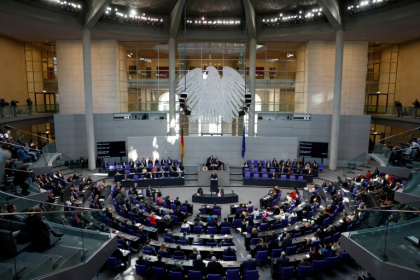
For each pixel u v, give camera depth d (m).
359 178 19.81
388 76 30.41
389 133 31.58
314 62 28.33
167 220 14.57
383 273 7.56
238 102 24.20
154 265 10.22
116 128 28.05
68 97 28.45
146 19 25.97
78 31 24.61
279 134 28.59
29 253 6.41
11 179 11.05
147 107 29.88
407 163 15.96
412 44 27.36
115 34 25.91
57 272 6.86
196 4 24.64
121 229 13.76
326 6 22.05
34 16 20.83
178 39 28.00
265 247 11.66
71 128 26.92
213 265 9.64
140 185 21.97
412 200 12.57
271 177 23.02
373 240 8.06
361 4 22.03
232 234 14.86
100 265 8.42
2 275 5.80
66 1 22.09
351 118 27.17
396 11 20.73
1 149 12.68
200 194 19.50
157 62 30.09
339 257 11.21
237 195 19.41
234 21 27.08
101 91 28.30
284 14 25.88
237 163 25.81
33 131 31.48
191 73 23.98
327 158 28.30
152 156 25.11
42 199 12.26
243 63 29.03
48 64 31.92
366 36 26.08
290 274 10.32
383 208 10.70
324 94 28.66
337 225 13.30
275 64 30.91
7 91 26.89
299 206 15.91
